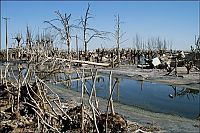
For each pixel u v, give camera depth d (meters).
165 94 26.70
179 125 15.52
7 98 14.36
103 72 44.19
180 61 48.78
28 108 11.72
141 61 73.88
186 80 35.25
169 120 16.61
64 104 17.19
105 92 27.50
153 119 16.75
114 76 40.84
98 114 10.04
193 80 35.03
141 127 14.36
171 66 49.78
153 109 19.72
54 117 10.70
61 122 10.62
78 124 10.22
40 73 13.86
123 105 20.91
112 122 9.97
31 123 11.15
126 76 40.81
